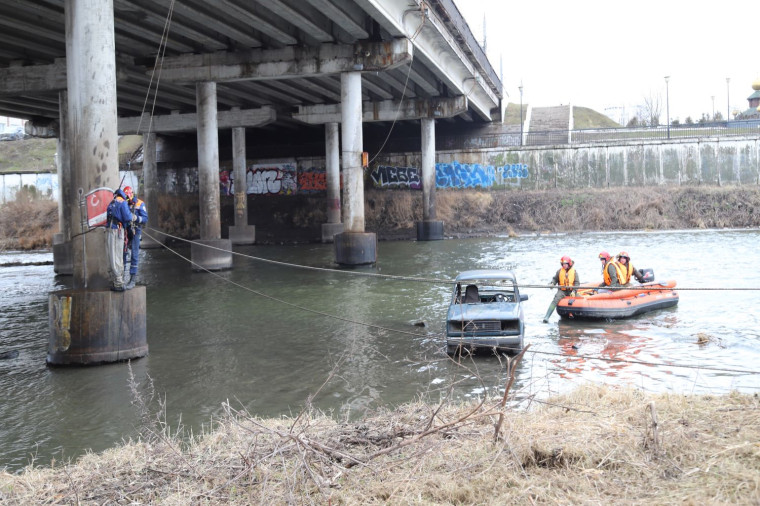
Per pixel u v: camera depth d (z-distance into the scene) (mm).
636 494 5457
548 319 16969
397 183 56281
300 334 16562
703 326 15492
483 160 54656
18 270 35562
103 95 14867
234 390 11789
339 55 31125
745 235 40625
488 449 6625
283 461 6359
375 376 12258
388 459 6629
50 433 9844
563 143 56594
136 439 9375
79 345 14062
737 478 5438
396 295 22375
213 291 24875
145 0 23938
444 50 37938
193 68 31891
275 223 55375
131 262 14789
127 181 65375
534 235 46875
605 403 8125
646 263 27938
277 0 24031
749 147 50000
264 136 66625
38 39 27625
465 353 13477
